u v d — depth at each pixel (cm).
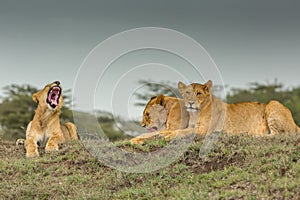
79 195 1390
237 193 1229
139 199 1332
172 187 1369
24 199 1409
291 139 1496
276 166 1315
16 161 1641
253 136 1591
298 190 1184
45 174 1552
